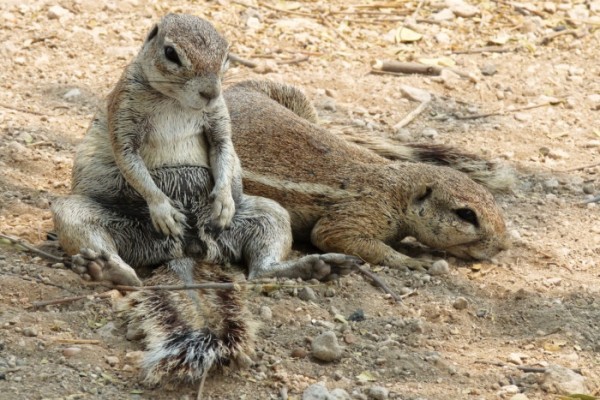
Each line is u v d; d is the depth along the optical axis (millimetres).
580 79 18156
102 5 18500
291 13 19328
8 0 18109
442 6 20156
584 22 20000
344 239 11805
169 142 11031
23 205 12227
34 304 9656
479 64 18359
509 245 11906
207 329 8789
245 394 8562
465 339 10094
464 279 11445
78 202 10688
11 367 8531
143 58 10516
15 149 13609
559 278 11477
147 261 10969
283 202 12203
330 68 17672
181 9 18828
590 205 13844
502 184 14031
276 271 10742
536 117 16750
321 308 10289
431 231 11820
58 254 10984
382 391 8609
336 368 9148
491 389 9000
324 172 12234
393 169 12133
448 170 12141
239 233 11180
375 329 9977
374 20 19500
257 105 13062
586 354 9812
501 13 20125
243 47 17922
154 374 8320
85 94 15891
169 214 10656
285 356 9250
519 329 10391
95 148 11180
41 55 16859
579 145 15945
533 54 18859
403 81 17594
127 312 9547
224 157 11141
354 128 15000
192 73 10086
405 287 11086
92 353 8883
